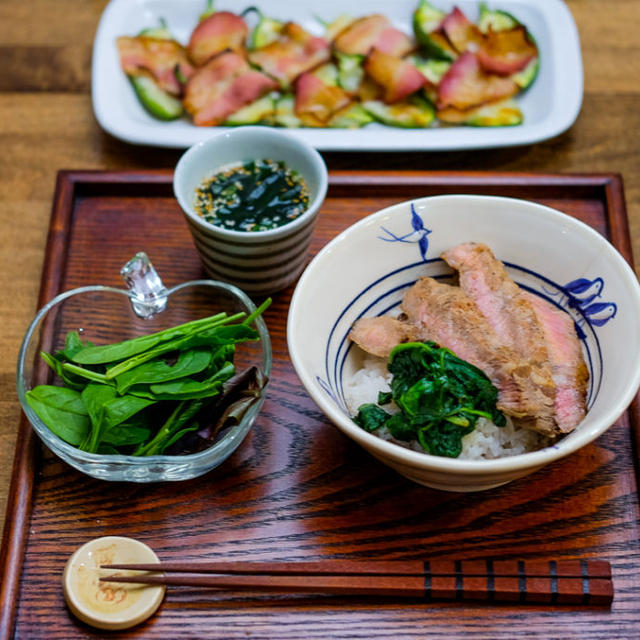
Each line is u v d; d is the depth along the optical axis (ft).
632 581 1.67
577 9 2.55
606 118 2.33
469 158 2.25
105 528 1.72
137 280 1.86
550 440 1.72
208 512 1.74
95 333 1.92
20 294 2.04
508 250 1.87
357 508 1.74
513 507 1.74
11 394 1.90
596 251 1.78
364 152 2.24
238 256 1.89
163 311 1.93
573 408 1.72
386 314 1.90
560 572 1.64
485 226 1.85
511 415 1.68
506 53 2.37
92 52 2.45
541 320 1.80
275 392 1.87
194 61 2.36
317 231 2.09
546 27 2.39
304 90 2.29
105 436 1.70
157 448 1.71
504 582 1.63
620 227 2.06
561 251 1.82
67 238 2.06
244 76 2.32
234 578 1.64
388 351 1.77
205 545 1.71
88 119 2.33
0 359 1.94
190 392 1.71
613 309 1.75
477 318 1.75
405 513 1.74
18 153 2.26
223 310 1.93
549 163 2.24
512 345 1.75
